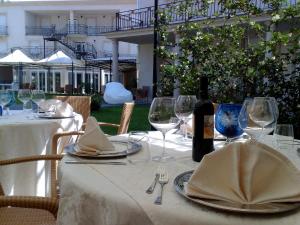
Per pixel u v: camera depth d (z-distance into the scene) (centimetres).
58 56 1380
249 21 455
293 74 411
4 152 223
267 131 134
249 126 134
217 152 87
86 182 98
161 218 77
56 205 119
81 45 2689
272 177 82
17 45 2797
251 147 87
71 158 126
